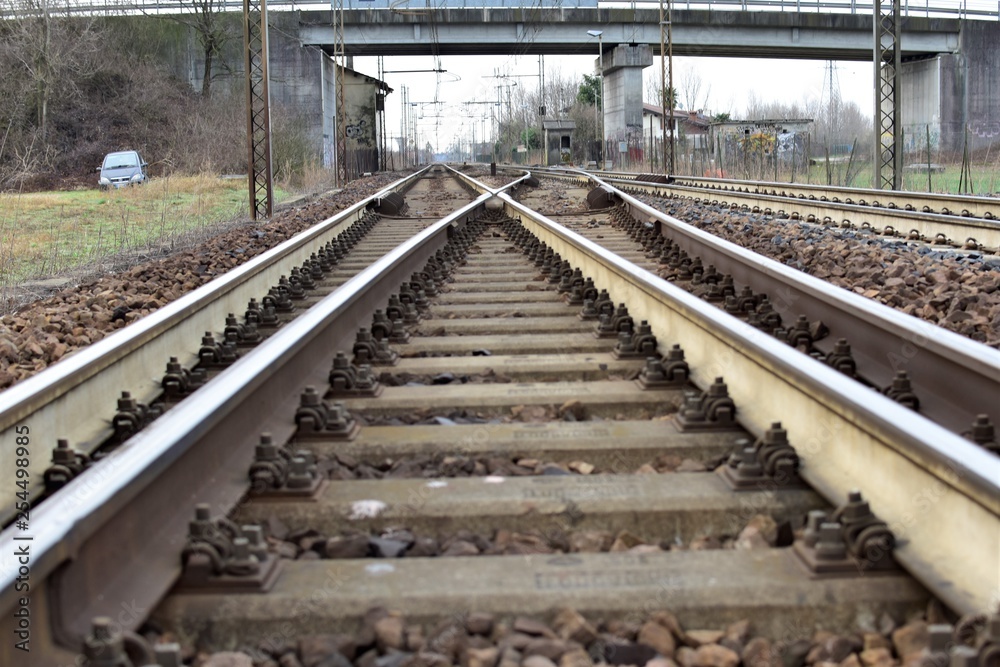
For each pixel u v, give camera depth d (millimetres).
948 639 2332
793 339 6062
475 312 7621
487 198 18688
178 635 2721
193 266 12367
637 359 5758
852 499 2980
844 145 62188
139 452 2939
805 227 14523
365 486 3672
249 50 20469
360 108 74188
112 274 12070
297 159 41906
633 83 62938
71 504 2545
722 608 2756
